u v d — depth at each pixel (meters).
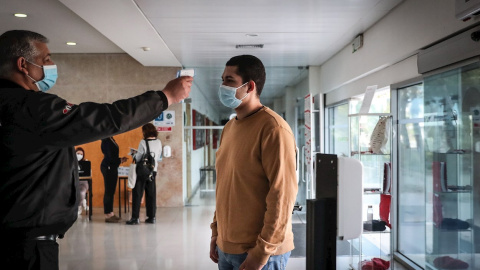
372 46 5.89
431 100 4.21
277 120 1.89
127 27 5.77
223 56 8.16
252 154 1.90
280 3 4.84
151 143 7.44
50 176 1.43
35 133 1.30
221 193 2.07
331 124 9.38
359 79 6.87
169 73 9.21
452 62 3.70
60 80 9.06
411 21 4.55
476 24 3.36
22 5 5.31
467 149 3.60
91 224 7.44
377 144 4.51
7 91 1.33
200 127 9.78
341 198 1.76
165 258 5.32
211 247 2.34
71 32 6.90
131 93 9.13
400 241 5.37
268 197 1.80
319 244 1.78
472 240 3.60
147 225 7.34
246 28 6.00
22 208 1.38
